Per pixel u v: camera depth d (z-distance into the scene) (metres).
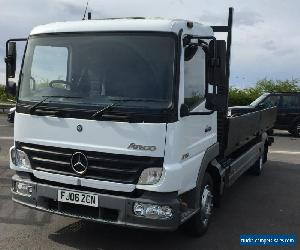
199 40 5.21
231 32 7.34
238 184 9.26
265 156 11.08
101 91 4.98
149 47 4.88
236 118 7.30
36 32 5.54
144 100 4.79
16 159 5.50
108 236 5.82
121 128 4.78
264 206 7.61
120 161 4.82
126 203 4.79
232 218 6.86
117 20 5.17
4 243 5.46
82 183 5.01
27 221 6.30
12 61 5.72
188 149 5.14
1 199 7.37
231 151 7.43
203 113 5.36
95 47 5.12
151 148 4.70
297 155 13.41
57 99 5.16
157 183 4.72
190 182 5.25
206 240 5.83
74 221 6.33
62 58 5.27
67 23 5.42
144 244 5.61
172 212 4.79
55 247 5.39
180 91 4.80
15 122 5.49
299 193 8.59
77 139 5.01
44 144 5.21
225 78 4.96
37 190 5.24
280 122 18.88
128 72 4.93
